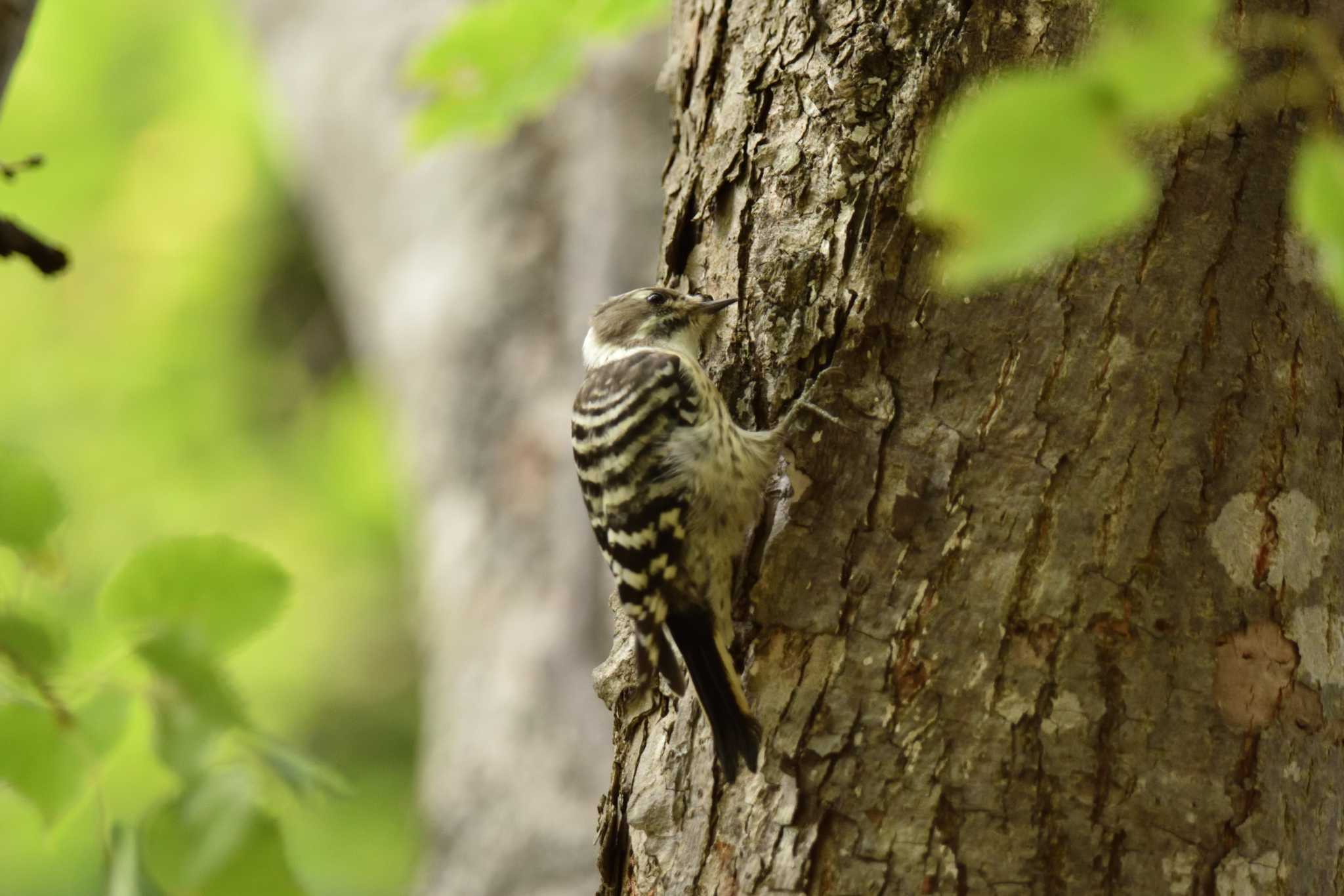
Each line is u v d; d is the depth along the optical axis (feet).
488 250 58.49
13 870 59.62
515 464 53.06
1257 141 24.30
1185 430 23.61
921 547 23.85
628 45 60.44
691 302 28.02
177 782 23.15
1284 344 24.13
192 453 76.89
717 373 27.20
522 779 45.62
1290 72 24.43
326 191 69.21
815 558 24.30
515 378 55.01
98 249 76.74
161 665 23.12
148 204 76.74
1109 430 23.65
